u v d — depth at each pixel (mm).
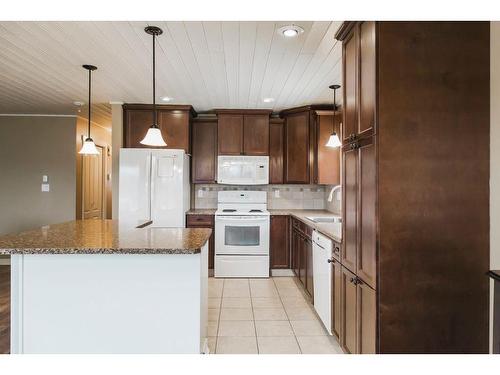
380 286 1777
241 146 4809
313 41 2570
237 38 2523
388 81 1777
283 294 3879
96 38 2543
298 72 3266
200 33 2445
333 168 4547
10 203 5070
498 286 1375
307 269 3645
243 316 3232
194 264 1894
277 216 4652
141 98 4211
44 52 2803
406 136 1780
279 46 2664
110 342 1884
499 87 1757
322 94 4027
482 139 1813
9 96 4117
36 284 1861
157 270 1888
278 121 4926
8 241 1982
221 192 5023
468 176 1806
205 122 4930
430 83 1790
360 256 2014
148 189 4180
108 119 5430
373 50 1801
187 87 3760
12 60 2979
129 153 4188
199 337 1913
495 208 1779
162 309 1893
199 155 4934
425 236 1788
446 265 1795
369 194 1871
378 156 1770
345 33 2248
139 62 3010
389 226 1776
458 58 1801
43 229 2533
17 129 5074
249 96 4133
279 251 4652
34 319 1860
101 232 2371
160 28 2369
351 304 2174
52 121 5102
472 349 1800
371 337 1847
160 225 4191
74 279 1870
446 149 1796
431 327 1792
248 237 4559
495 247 1776
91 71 3246
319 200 5250
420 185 1786
